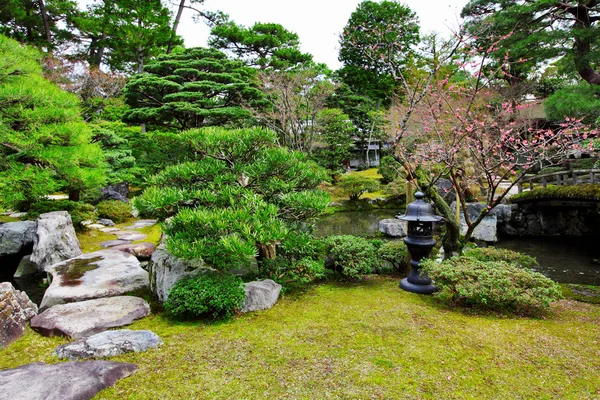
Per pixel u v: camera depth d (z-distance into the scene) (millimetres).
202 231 3189
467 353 2379
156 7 14352
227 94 11398
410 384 2027
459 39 4102
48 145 5145
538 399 1886
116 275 4043
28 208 7418
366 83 17953
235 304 3018
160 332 2762
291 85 10992
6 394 1808
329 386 2014
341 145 13844
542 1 7594
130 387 1991
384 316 3039
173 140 9164
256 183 3717
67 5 14516
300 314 3117
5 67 4801
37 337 2701
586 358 2303
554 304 3512
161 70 11531
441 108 4809
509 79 8820
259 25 15664
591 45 7891
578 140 4375
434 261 3650
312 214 3732
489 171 4141
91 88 11875
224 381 2059
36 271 5172
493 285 3037
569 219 9172
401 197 13133
